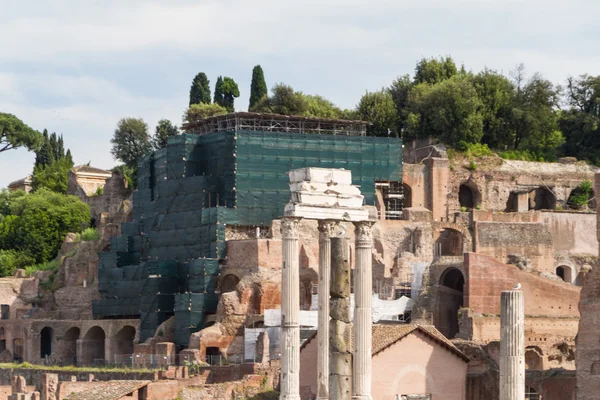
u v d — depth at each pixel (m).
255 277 195.00
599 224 149.00
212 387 161.00
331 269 123.31
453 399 160.50
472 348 166.00
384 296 198.50
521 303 125.56
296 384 125.50
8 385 185.62
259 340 178.38
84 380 183.75
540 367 178.25
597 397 144.00
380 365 155.88
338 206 128.88
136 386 154.88
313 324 182.25
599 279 145.25
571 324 181.38
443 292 190.50
